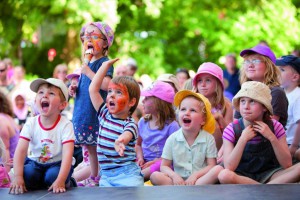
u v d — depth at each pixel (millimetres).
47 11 22297
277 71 8891
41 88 7352
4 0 22578
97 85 7852
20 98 13188
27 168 7359
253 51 8828
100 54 8469
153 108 8922
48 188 7363
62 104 7422
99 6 20094
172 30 26141
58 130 7379
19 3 22109
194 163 8055
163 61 24906
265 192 6770
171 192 6910
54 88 7348
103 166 7789
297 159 8617
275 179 7531
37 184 7422
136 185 7551
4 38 23141
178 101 8203
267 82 8781
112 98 7672
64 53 24672
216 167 7660
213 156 8055
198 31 25172
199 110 8016
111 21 20281
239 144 7531
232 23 23562
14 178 7262
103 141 7750
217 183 7652
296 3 26672
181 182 7746
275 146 7523
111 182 7672
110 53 23938
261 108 7652
